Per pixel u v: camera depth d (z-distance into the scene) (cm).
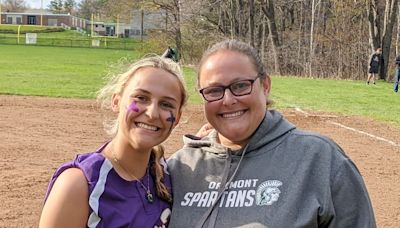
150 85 288
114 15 6297
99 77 2478
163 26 4634
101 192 275
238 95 306
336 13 4162
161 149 313
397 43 3969
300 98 1972
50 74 2555
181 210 309
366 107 1783
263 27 4194
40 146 1001
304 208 286
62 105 1536
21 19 12375
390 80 3331
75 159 283
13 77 2300
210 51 316
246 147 309
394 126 1405
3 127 1173
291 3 4453
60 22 12388
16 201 674
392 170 910
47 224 270
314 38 3991
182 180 320
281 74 3784
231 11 4294
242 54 308
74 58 4266
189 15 4372
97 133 1148
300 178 291
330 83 2764
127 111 288
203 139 336
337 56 3828
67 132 1148
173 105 295
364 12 3922
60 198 269
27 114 1359
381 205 712
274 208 288
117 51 5812
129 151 290
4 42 6725
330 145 300
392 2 3409
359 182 293
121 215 279
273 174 297
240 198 298
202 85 314
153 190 303
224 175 309
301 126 1363
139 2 5106
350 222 288
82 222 273
